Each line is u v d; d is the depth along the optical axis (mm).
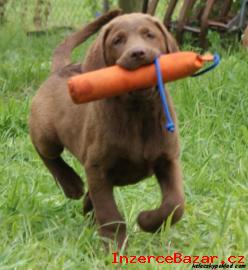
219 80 11062
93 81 6227
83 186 8305
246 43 13156
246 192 8258
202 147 9523
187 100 10719
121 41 6668
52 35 15953
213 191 8445
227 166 9086
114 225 6762
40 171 9008
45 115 7977
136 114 6688
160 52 6734
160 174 7047
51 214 7734
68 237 7191
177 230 7430
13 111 10914
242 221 7359
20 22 16734
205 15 14016
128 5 14828
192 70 6414
